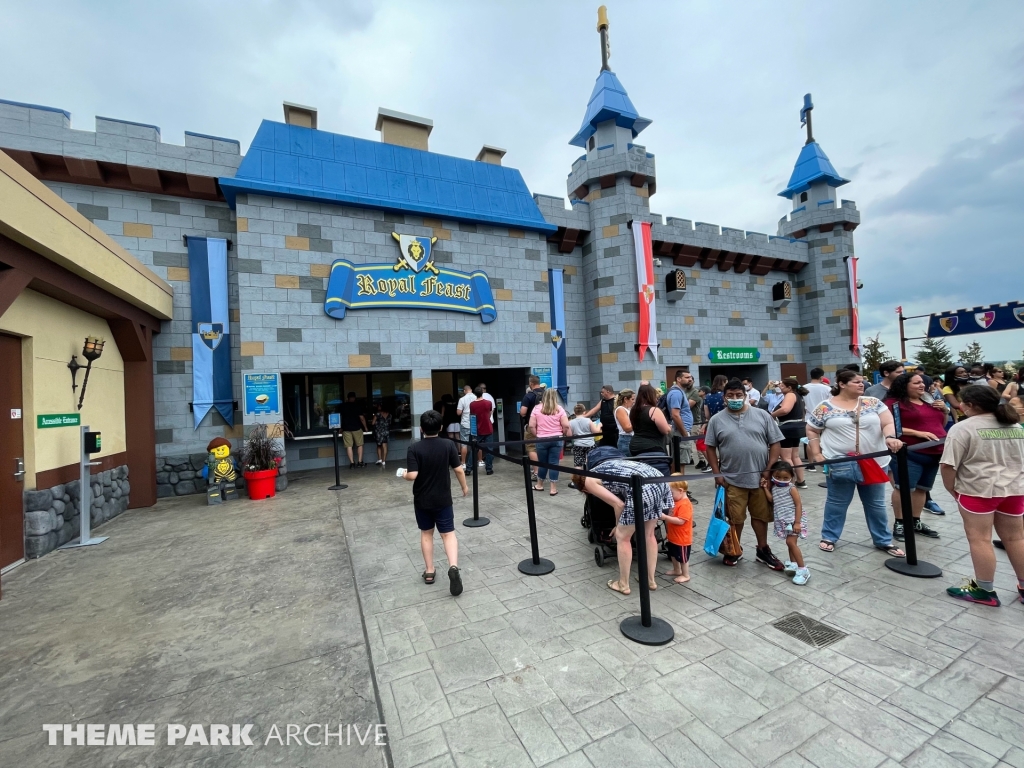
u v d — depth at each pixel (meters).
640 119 12.52
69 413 5.70
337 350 9.06
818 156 16.34
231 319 8.95
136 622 3.50
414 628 3.29
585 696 2.50
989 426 3.30
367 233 9.48
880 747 2.08
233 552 5.02
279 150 9.02
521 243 11.27
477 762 2.07
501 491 7.75
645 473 3.66
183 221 8.66
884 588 3.67
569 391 12.52
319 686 2.69
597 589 3.85
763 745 2.11
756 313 15.76
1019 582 3.31
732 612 3.38
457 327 10.31
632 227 12.09
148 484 7.52
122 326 7.13
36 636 3.31
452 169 10.89
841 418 4.38
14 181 4.05
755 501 4.12
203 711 2.48
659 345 13.05
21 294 4.90
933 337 18.92
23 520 4.93
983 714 2.26
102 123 7.93
